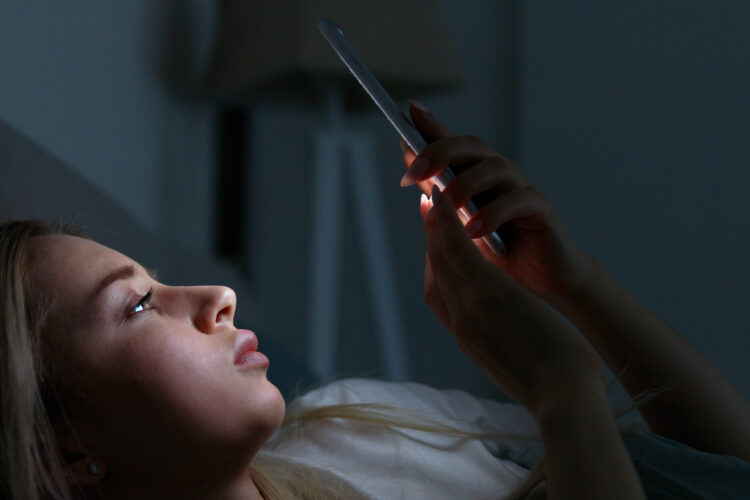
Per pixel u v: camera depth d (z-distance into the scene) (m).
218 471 0.71
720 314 1.23
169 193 1.53
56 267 0.72
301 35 1.24
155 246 1.13
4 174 0.93
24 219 0.77
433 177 0.72
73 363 0.70
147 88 1.47
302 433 0.85
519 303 0.65
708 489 0.68
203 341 0.71
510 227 0.76
